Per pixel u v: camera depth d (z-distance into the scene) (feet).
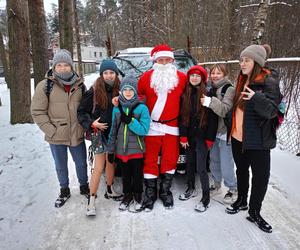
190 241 9.56
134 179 11.64
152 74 11.52
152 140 11.59
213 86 11.12
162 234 9.96
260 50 9.20
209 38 47.85
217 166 12.14
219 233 9.96
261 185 9.96
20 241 9.66
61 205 11.85
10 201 12.22
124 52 19.30
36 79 25.64
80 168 12.41
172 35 63.67
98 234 10.02
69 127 11.59
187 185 13.41
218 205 11.83
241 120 10.12
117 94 11.48
